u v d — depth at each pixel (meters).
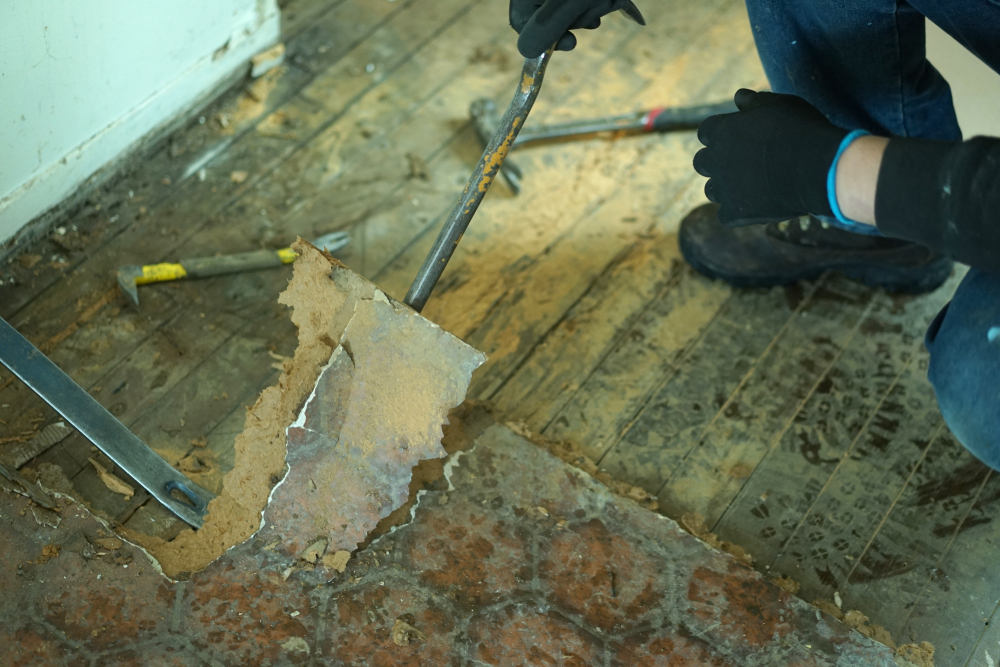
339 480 1.39
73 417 1.48
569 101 2.33
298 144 2.15
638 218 2.10
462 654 1.38
